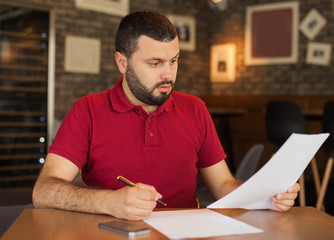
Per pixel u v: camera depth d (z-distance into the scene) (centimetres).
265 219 126
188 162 167
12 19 581
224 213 133
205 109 177
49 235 104
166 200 162
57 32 622
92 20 658
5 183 580
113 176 160
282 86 774
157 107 164
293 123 465
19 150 593
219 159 175
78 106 163
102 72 674
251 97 785
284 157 122
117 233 107
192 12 823
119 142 160
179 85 804
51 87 611
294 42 761
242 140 651
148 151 160
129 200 117
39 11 604
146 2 732
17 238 102
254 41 798
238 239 105
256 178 122
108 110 163
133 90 152
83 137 159
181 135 167
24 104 596
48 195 134
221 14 830
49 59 609
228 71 826
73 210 129
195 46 828
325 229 116
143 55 145
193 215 128
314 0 743
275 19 777
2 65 576
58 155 154
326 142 445
